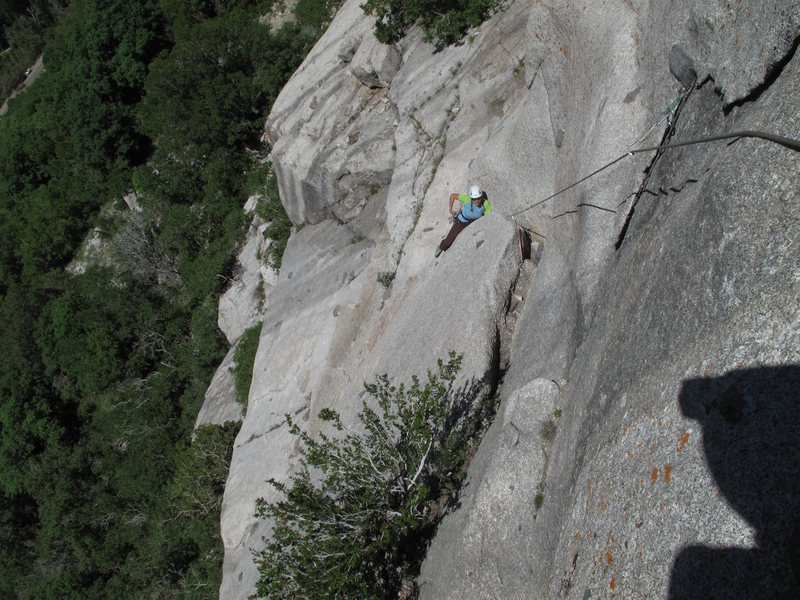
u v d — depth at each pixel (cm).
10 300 3061
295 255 1520
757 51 409
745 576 291
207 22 2178
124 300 2347
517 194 859
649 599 336
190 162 2217
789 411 306
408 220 1135
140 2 2972
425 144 1162
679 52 518
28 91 4038
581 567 412
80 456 2470
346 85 1443
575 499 459
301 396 1258
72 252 3212
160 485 1938
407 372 858
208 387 1920
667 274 441
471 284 832
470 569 578
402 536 705
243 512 1200
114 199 3128
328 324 1285
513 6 1107
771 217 354
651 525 354
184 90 2116
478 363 752
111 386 2364
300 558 660
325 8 2080
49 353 2766
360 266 1306
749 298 349
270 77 1997
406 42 1326
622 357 474
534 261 836
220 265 1864
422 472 725
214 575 1506
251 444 1312
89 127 2930
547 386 608
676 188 493
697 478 336
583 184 642
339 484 708
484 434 721
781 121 369
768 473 301
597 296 593
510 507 578
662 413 384
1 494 2645
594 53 662
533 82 849
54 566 2264
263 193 1770
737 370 338
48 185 3388
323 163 1387
